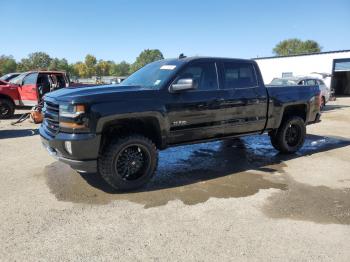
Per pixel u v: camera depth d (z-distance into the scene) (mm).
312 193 4746
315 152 7238
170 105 4938
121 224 3760
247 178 5391
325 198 4562
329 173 5703
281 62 36125
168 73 5137
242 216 3982
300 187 4988
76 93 4523
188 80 4848
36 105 11398
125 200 4438
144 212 4074
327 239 3473
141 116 4676
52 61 89438
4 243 3340
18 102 12641
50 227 3676
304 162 6395
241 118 5840
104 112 4387
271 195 4652
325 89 18406
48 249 3242
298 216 3996
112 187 4742
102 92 4547
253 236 3516
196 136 5355
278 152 7180
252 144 7965
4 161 6297
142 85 5246
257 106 6031
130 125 4863
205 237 3488
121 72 124438
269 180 5301
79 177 5328
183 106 5070
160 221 3840
